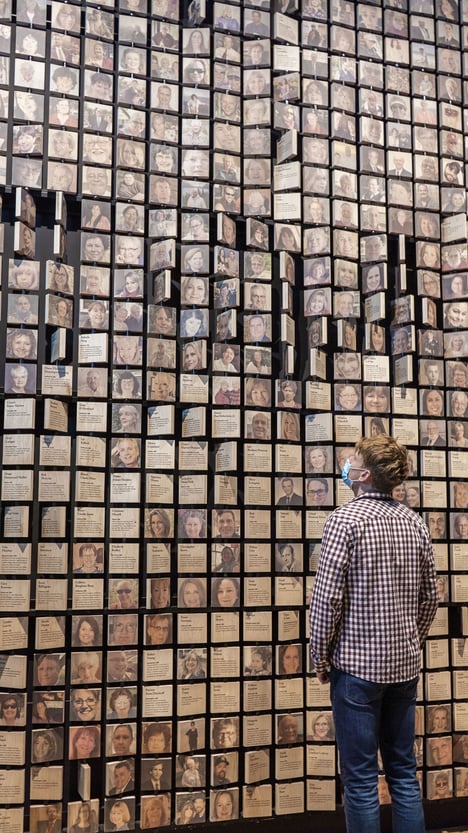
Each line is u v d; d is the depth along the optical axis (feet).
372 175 11.03
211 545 9.82
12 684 8.91
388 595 7.27
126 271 9.84
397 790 7.41
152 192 10.10
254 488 9.95
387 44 11.35
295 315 10.77
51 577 9.16
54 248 9.40
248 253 10.35
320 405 10.36
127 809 9.14
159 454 9.61
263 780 9.77
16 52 9.68
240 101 10.63
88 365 9.73
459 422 10.90
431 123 11.38
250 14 10.80
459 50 11.71
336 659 7.33
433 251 11.14
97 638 9.25
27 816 9.16
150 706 9.37
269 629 9.87
